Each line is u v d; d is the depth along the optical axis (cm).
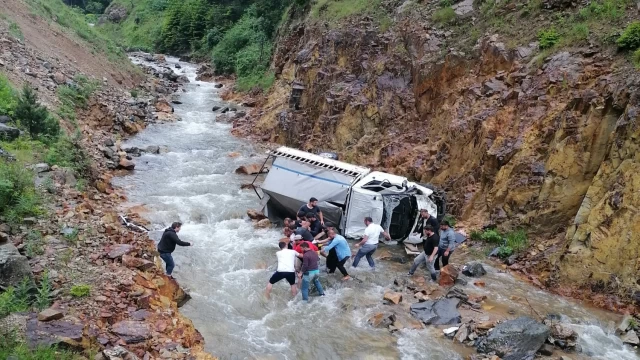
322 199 1408
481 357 888
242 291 1098
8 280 845
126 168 1858
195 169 1942
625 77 1238
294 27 3222
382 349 916
